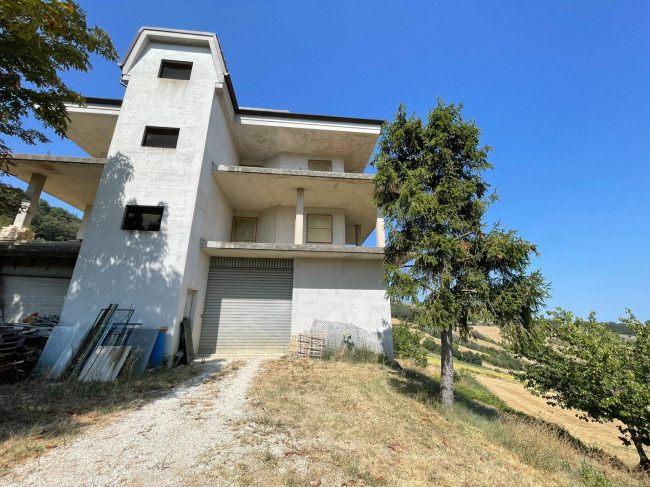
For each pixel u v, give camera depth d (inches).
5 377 252.4
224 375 307.0
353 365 395.9
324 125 555.8
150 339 328.8
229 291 480.7
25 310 414.6
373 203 348.8
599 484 188.9
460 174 309.3
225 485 121.1
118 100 502.6
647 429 289.3
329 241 585.9
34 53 255.6
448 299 265.1
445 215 279.1
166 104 441.7
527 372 390.6
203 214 436.5
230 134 554.9
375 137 576.1
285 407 217.8
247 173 466.9
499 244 254.2
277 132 560.4
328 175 482.6
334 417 207.0
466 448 194.9
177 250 382.9
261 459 143.2
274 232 577.9
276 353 461.4
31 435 152.4
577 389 336.8
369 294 490.0
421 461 163.6
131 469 128.8
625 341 344.5
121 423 176.4
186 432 168.9
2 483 113.5
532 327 256.5
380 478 139.1
